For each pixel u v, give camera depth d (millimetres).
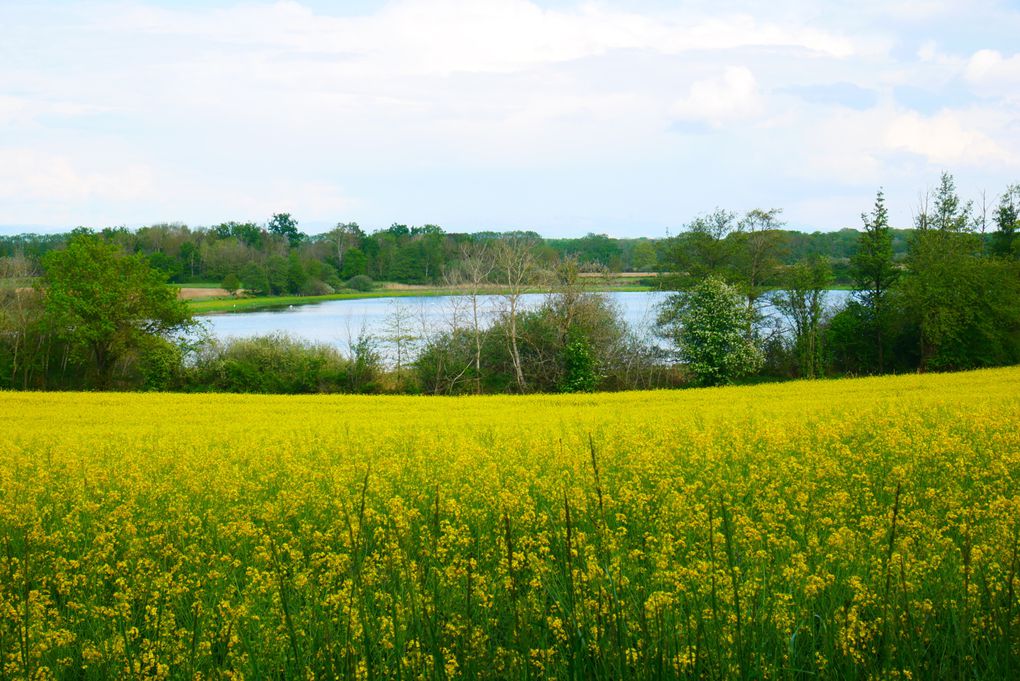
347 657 4992
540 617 5945
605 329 51406
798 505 9711
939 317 51688
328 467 14148
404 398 35281
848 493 10531
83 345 49531
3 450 17188
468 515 9953
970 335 53562
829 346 56688
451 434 18750
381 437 18391
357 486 11648
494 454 14359
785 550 7605
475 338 49781
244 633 6105
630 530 9406
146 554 8625
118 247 52500
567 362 49500
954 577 6488
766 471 11742
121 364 52188
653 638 5199
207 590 7309
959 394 28453
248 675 5609
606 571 5852
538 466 13055
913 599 5980
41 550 8898
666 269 64250
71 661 6004
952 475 11289
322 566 8219
